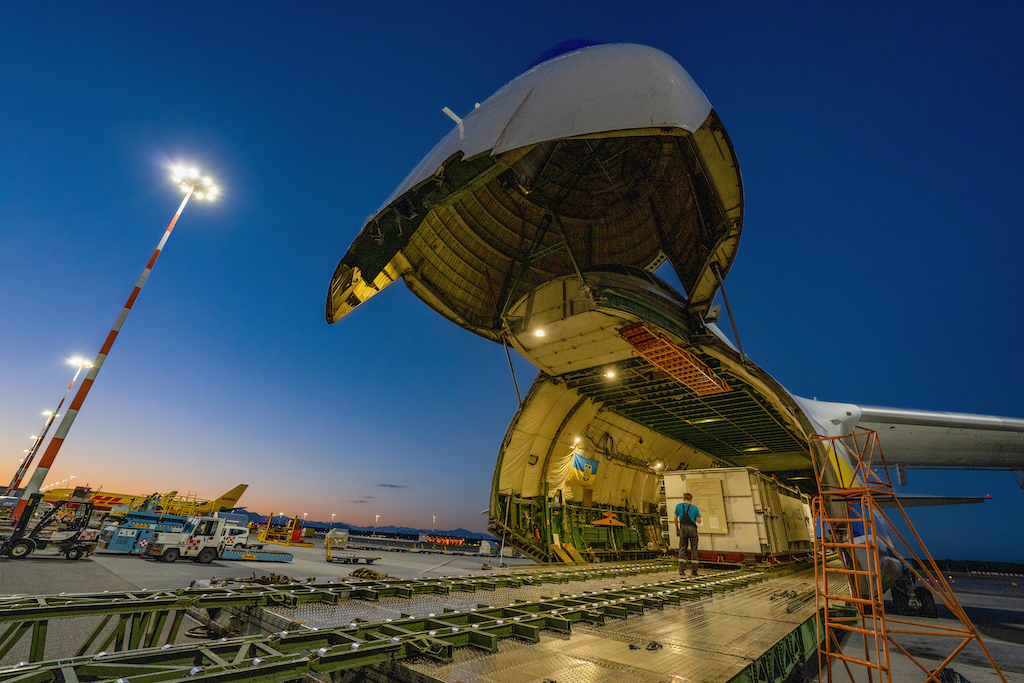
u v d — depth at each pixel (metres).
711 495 15.11
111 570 14.16
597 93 7.15
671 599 6.76
